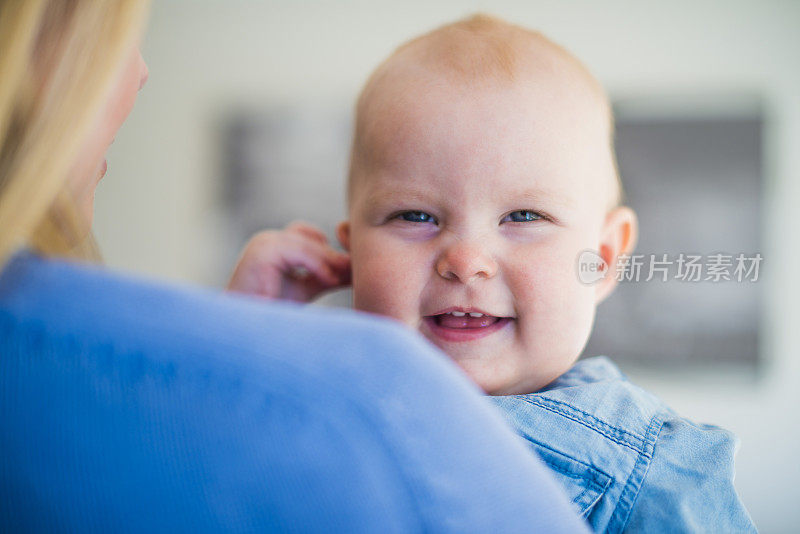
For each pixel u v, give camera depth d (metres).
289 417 0.28
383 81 0.87
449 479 0.30
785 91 2.35
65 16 0.35
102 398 0.28
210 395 0.28
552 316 0.79
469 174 0.78
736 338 2.32
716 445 0.68
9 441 0.29
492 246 0.78
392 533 0.29
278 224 2.70
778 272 2.31
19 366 0.29
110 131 0.44
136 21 0.38
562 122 0.81
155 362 0.28
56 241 0.37
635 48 2.45
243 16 2.75
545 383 0.83
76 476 0.29
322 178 2.68
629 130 2.38
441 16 2.66
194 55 2.77
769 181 2.32
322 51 2.71
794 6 2.35
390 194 0.82
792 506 2.32
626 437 0.67
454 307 0.78
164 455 0.28
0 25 0.34
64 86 0.35
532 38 0.88
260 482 0.28
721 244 2.32
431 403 0.31
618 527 0.62
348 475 0.28
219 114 2.75
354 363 0.29
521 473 0.33
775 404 2.32
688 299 2.33
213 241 2.75
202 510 0.28
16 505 0.30
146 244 2.80
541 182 0.79
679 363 2.34
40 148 0.33
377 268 0.82
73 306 0.30
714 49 2.40
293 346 0.29
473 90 0.80
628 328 2.36
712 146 2.35
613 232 0.92
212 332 0.29
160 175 2.79
